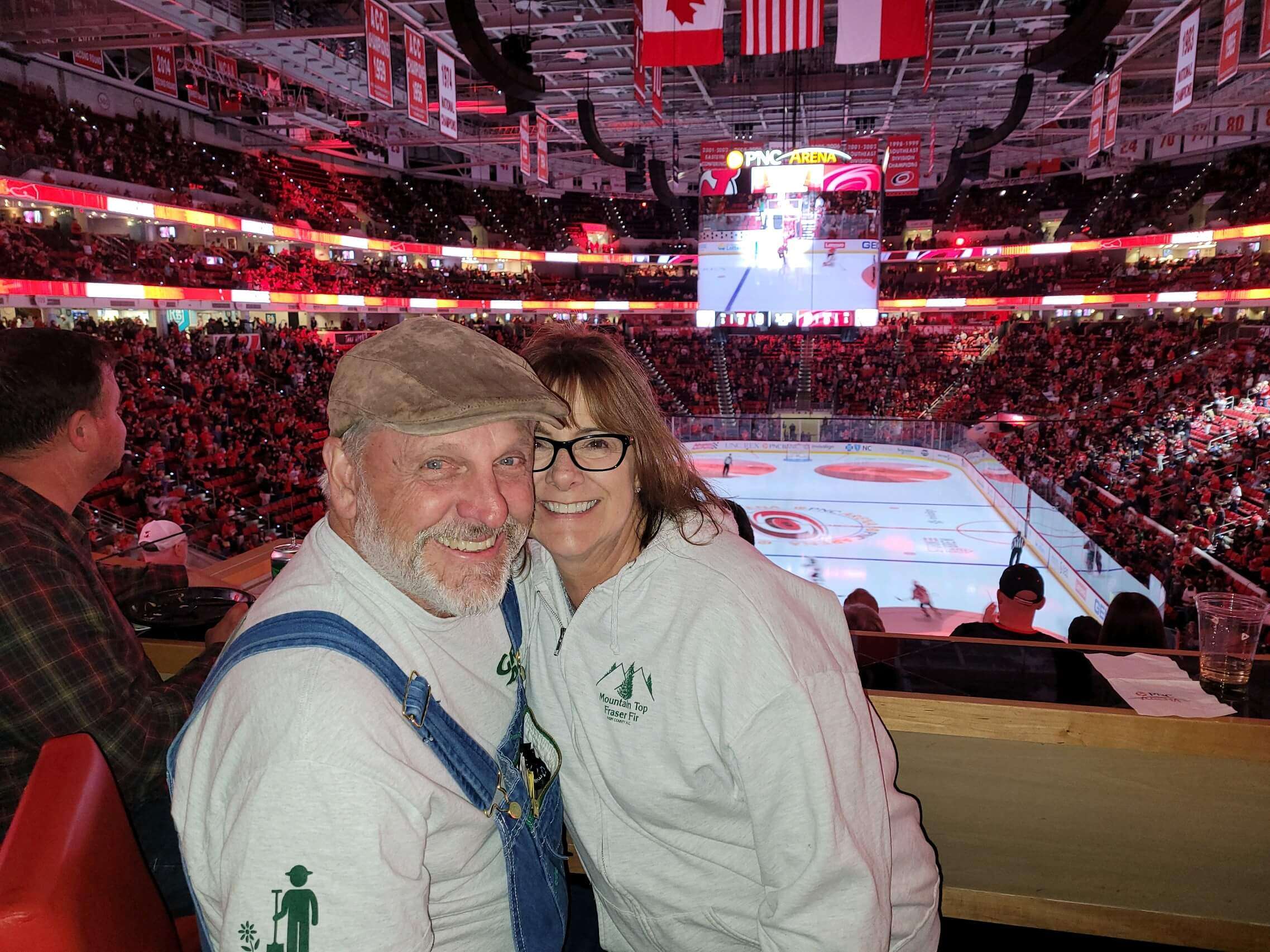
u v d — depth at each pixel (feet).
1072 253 120.47
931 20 25.76
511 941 4.08
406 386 3.32
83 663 4.65
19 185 56.54
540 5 57.31
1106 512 52.21
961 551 47.32
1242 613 6.34
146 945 3.50
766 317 75.72
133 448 50.72
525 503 3.70
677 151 100.12
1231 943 6.50
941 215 129.80
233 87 66.39
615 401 4.03
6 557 4.59
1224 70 35.60
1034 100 77.56
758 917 4.14
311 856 2.98
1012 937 6.84
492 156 105.29
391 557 3.45
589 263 143.74
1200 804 6.33
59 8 48.91
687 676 3.97
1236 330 89.40
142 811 5.16
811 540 49.47
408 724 3.38
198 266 75.10
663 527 4.23
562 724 4.46
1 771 4.62
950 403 100.32
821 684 3.96
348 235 98.84
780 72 73.26
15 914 2.63
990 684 6.71
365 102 66.80
